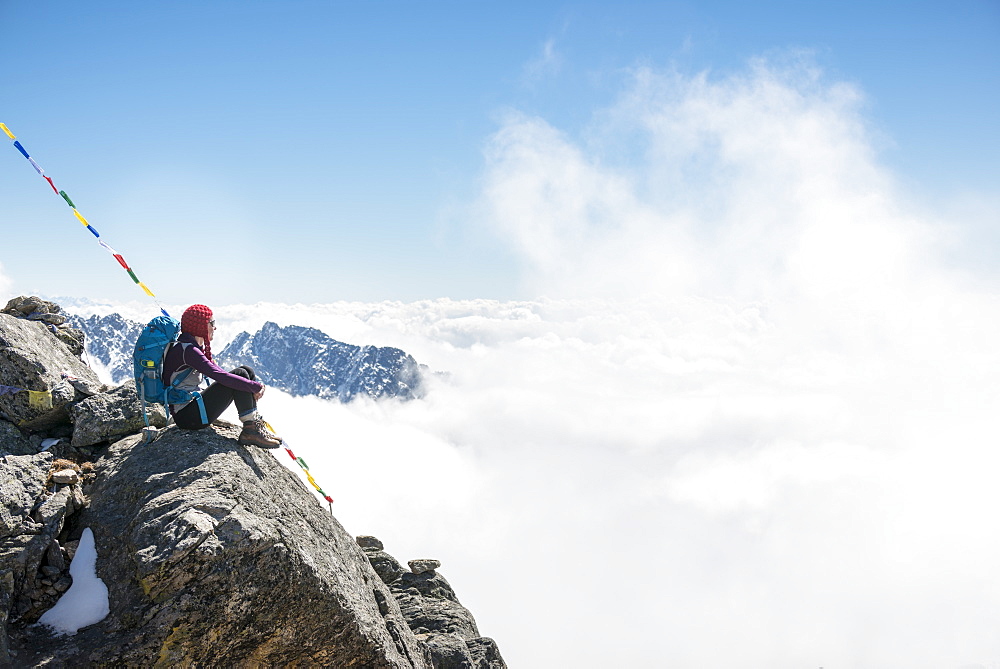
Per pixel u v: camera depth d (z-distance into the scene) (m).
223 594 7.55
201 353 9.21
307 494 9.97
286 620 8.03
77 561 7.82
